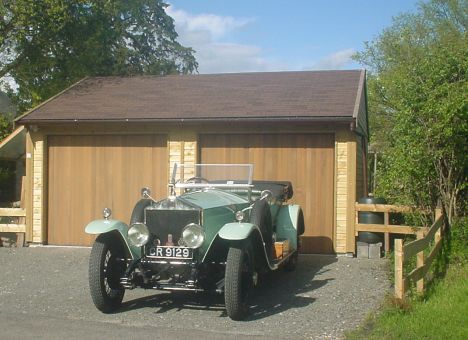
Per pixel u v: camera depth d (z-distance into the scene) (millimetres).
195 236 7262
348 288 9039
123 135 13375
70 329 6797
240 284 7156
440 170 10094
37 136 13664
